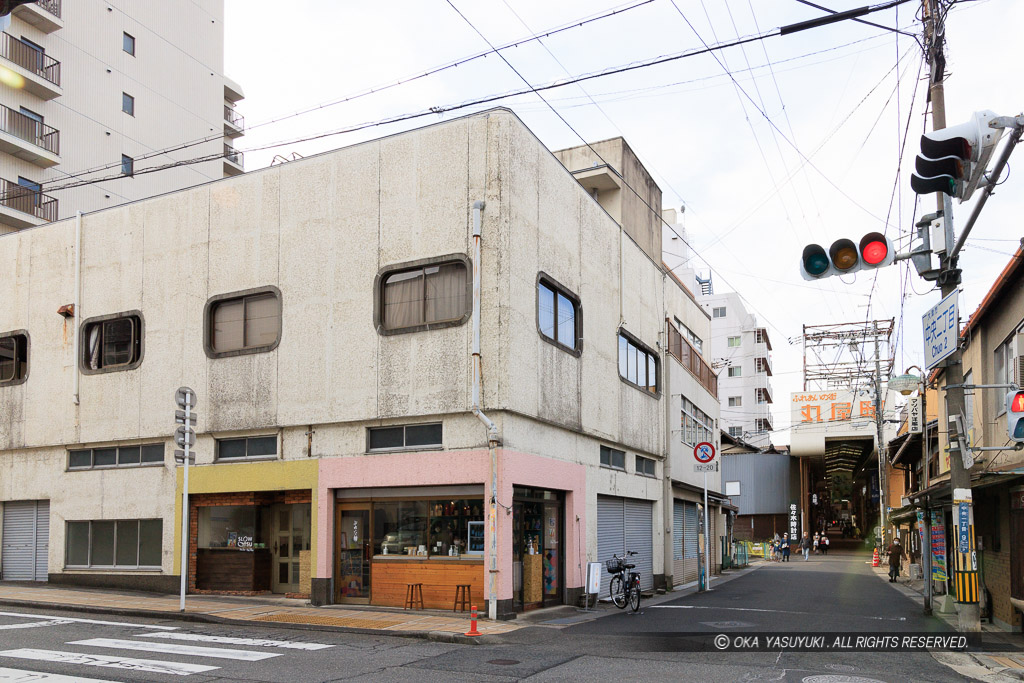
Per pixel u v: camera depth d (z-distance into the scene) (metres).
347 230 17.89
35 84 35.72
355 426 17.25
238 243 19.36
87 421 21.11
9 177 35.41
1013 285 15.03
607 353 21.78
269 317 18.83
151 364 20.27
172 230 20.45
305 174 18.66
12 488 22.38
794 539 61.12
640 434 24.27
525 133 17.30
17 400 22.52
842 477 87.94
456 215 16.58
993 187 9.23
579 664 10.99
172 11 45.06
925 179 8.82
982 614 16.95
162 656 10.98
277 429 18.25
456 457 15.89
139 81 42.44
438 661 11.12
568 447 18.78
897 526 38.44
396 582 16.58
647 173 30.05
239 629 14.14
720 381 79.38
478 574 15.65
